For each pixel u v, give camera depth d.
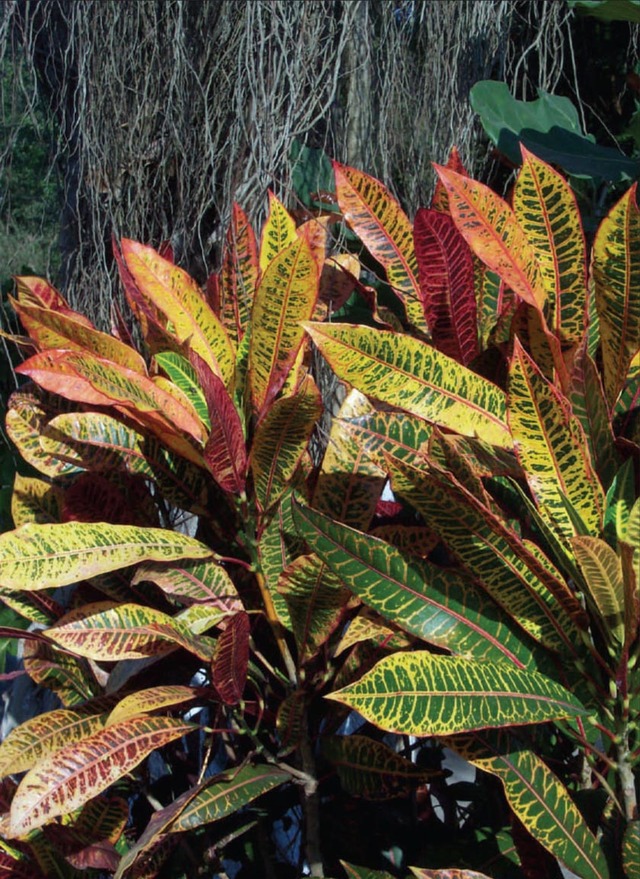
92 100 2.44
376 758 0.93
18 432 1.02
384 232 1.05
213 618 0.94
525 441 0.75
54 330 0.88
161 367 0.99
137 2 2.39
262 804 1.13
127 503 1.02
